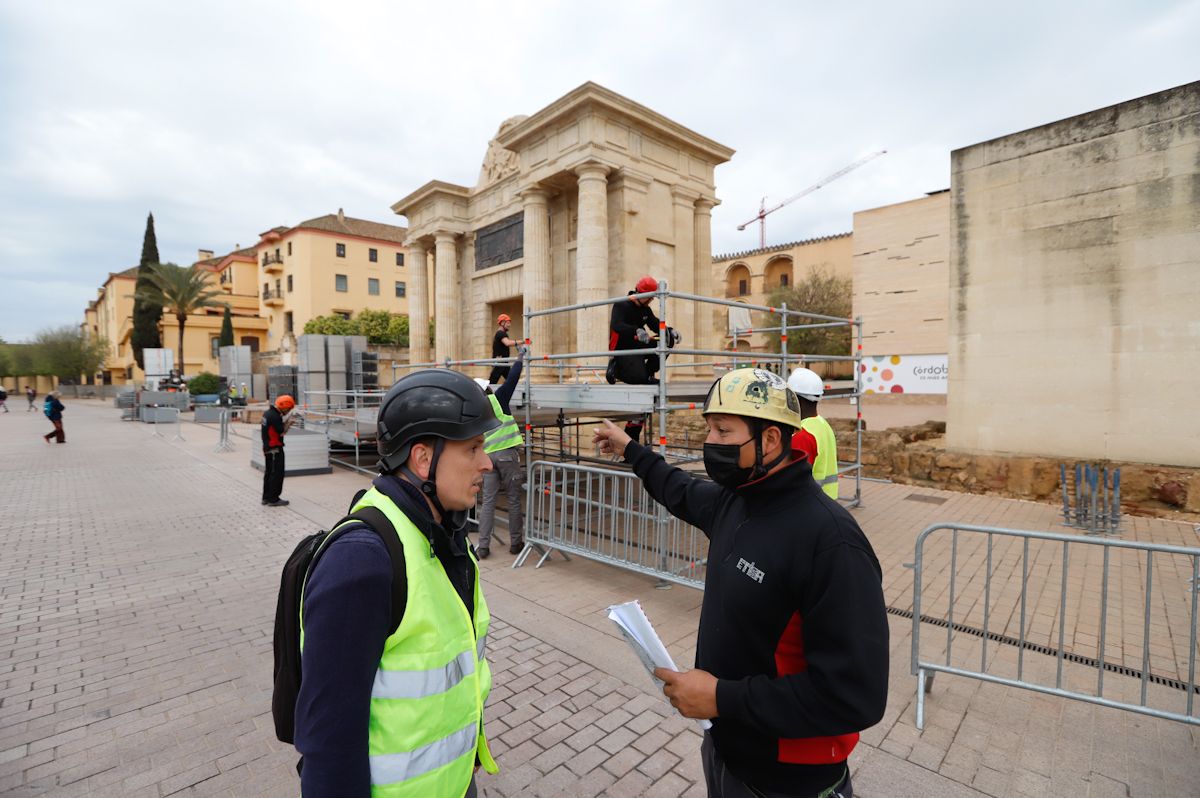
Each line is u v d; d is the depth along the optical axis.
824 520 1.48
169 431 22.55
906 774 2.91
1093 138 8.69
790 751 1.50
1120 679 3.88
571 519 8.26
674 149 15.98
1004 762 3.01
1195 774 2.90
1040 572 5.94
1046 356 9.19
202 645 4.39
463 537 1.57
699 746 3.15
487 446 6.32
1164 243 8.18
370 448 14.45
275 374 21.75
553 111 14.45
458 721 1.37
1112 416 8.64
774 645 1.53
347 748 1.12
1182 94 7.97
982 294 9.77
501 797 2.76
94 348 62.16
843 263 36.69
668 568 5.54
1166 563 6.18
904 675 3.92
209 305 45.31
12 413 36.06
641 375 6.83
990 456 9.74
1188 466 8.07
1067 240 8.96
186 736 3.27
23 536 7.39
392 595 1.24
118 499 9.63
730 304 6.52
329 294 46.44
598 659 4.12
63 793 2.81
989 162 9.63
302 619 1.30
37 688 3.78
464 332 20.78
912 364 22.95
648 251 15.23
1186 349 8.06
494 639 4.43
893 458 10.73
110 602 5.24
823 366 31.58
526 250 16.20
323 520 8.19
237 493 10.11
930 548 6.77
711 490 1.98
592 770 2.96
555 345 16.66
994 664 4.08
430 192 20.00
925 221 24.23
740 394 1.55
